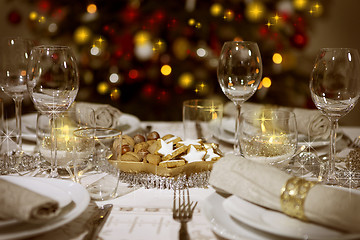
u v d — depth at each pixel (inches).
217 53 93.0
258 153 35.1
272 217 29.2
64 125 38.4
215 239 28.8
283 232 26.5
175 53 96.1
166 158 36.1
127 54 97.2
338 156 41.3
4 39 40.6
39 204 26.8
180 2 94.7
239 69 39.9
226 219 29.3
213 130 44.2
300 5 99.1
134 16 91.9
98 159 33.6
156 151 36.7
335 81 35.9
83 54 97.3
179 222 30.5
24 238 27.9
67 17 96.5
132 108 101.3
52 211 27.6
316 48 147.8
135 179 36.4
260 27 93.0
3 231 26.9
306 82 101.2
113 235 29.2
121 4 97.6
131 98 105.4
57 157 38.4
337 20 146.4
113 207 32.6
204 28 90.7
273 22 93.7
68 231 29.2
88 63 99.2
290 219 29.0
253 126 35.3
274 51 97.0
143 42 94.4
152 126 52.9
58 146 38.3
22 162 40.5
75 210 29.3
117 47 95.1
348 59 35.7
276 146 35.0
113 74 99.8
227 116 53.4
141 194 34.8
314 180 36.6
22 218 26.6
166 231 29.7
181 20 90.8
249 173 30.5
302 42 99.3
